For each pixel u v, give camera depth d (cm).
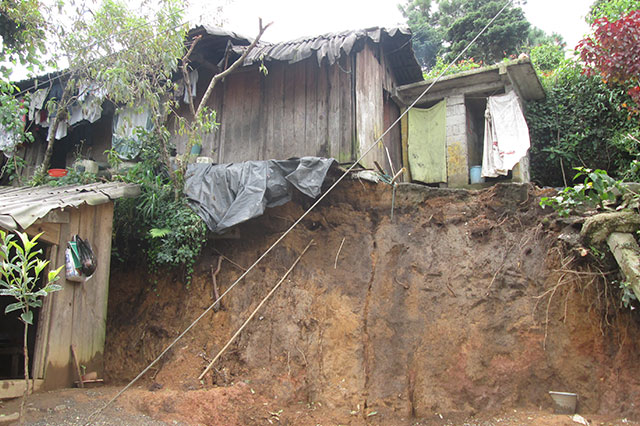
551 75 1363
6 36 1011
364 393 810
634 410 702
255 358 864
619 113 1192
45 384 764
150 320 973
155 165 1066
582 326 777
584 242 781
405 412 783
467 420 756
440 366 815
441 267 898
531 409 760
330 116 1034
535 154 1299
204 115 1067
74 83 1094
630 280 677
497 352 808
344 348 857
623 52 810
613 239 730
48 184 1101
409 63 1223
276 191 924
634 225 733
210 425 710
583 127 1249
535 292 828
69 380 807
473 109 1311
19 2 969
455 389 792
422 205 972
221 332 912
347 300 905
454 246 912
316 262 959
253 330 895
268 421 751
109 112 1273
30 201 793
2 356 1069
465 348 820
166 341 933
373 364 839
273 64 1114
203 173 979
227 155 1124
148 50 959
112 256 1030
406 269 913
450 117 1214
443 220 946
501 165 1112
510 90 1148
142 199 996
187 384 821
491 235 903
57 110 1171
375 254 944
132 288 1035
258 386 818
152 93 994
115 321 1007
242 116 1130
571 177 1291
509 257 871
